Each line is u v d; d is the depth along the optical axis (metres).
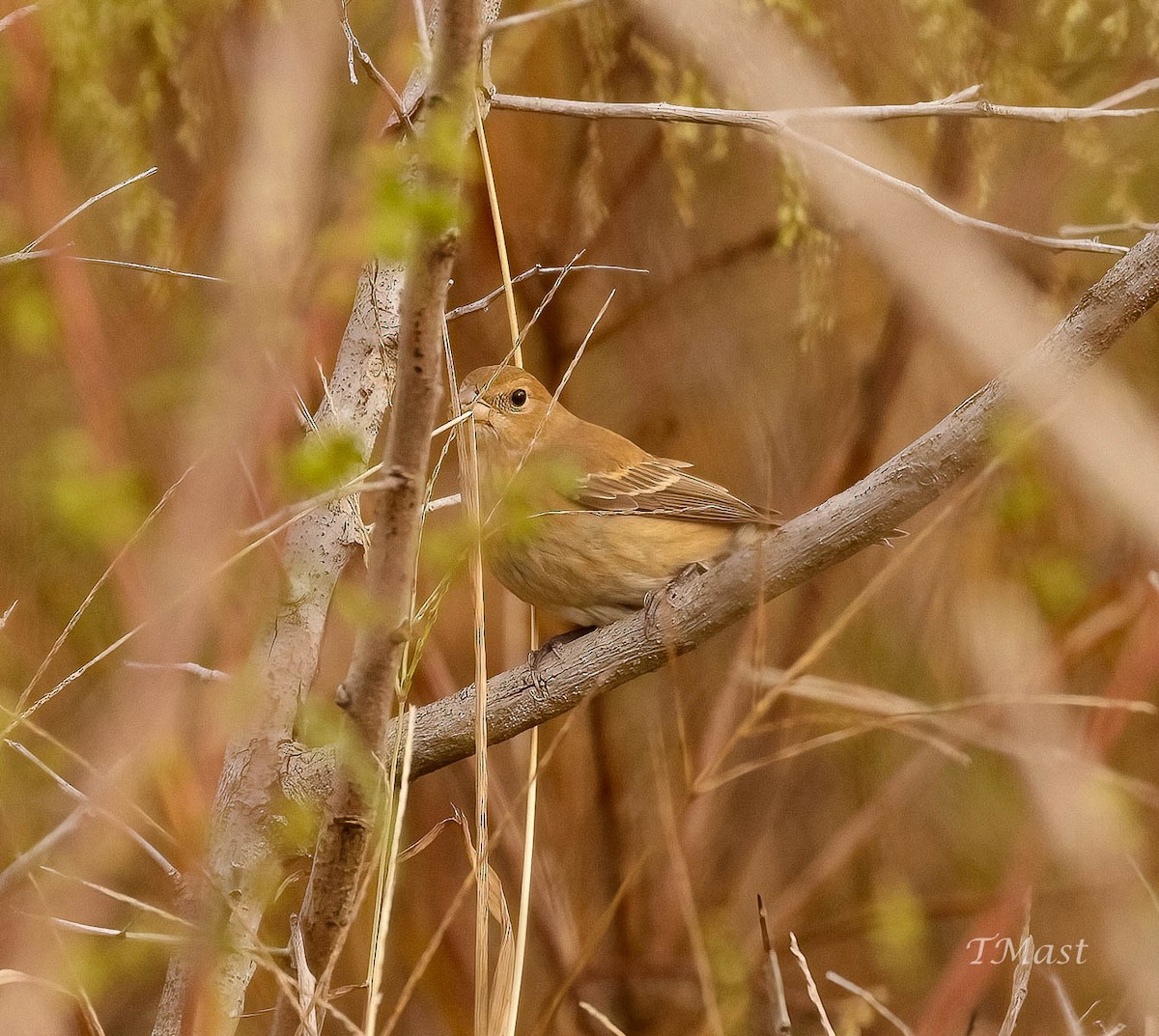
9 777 8.30
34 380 10.06
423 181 4.32
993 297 11.52
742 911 12.02
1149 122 11.62
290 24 10.45
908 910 11.45
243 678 6.23
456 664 11.76
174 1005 6.70
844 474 12.32
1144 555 11.71
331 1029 10.66
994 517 11.73
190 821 6.68
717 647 12.71
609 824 11.62
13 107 9.45
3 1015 7.42
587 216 11.45
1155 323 11.77
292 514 6.15
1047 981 11.05
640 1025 11.12
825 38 11.01
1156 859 11.49
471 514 6.32
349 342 7.70
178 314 9.70
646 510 10.35
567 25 11.84
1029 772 11.33
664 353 13.43
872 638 12.50
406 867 11.12
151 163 10.05
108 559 8.45
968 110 7.23
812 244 10.57
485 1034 6.02
